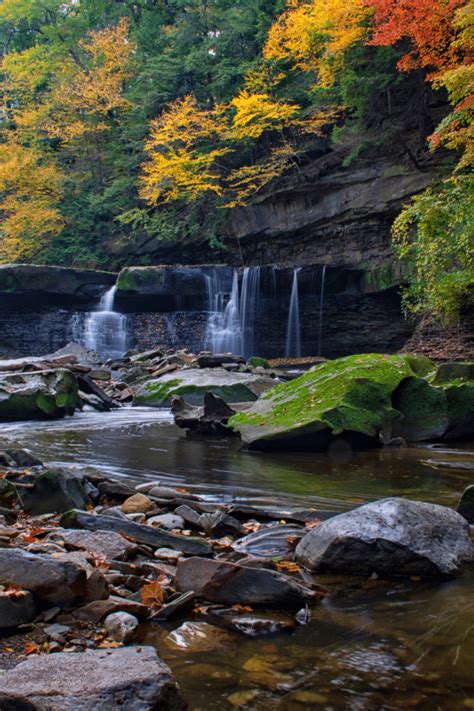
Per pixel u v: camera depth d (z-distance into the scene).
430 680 2.29
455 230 16.31
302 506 5.19
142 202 35.91
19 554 2.86
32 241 35.59
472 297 17.33
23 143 40.00
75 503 4.58
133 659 2.20
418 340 21.30
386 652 2.51
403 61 20.00
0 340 27.48
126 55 36.38
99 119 37.78
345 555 3.50
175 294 27.78
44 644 2.48
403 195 24.50
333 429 8.01
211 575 3.05
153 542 3.77
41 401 11.97
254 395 12.77
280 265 29.61
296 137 31.89
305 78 31.41
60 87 37.31
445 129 15.73
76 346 20.77
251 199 30.77
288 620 2.83
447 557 3.49
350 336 26.33
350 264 26.14
